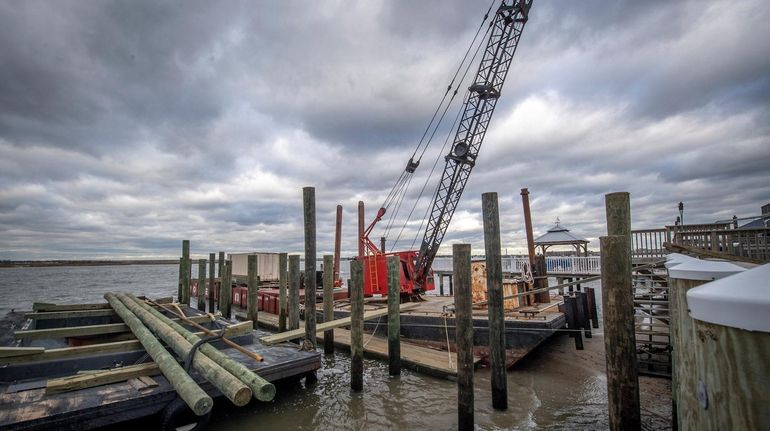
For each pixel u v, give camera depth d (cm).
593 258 2275
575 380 980
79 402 615
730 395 99
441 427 753
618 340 519
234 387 539
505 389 803
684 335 144
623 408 512
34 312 1263
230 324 1098
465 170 1941
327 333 1230
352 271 939
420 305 1529
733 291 99
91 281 7506
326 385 964
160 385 688
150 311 1062
